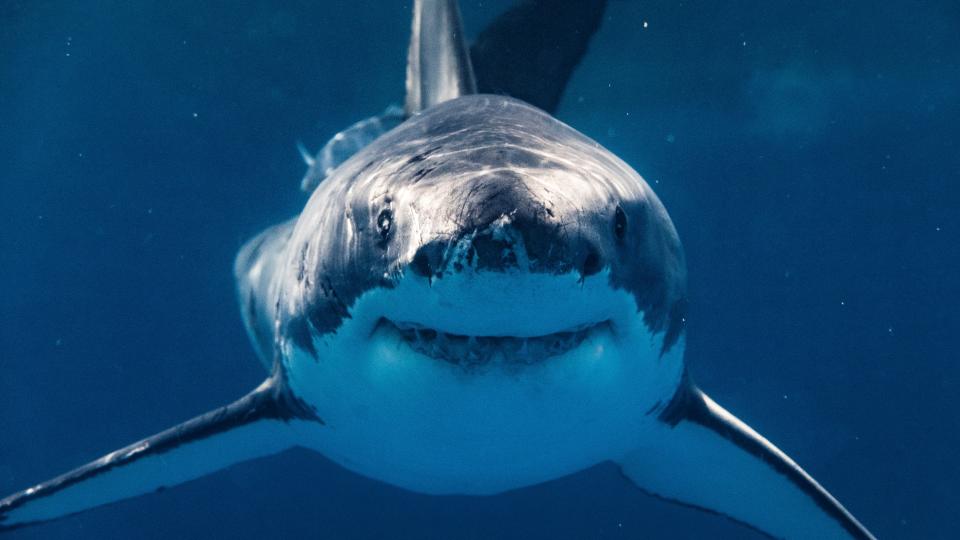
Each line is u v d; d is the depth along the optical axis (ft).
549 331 6.61
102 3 50.98
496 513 48.67
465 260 6.05
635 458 13.00
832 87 61.05
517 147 8.32
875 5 46.44
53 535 50.31
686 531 48.93
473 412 7.82
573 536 48.78
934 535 57.21
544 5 19.13
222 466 12.72
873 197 99.35
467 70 14.47
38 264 105.19
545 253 6.09
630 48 50.24
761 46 51.42
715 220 108.47
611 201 7.72
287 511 50.24
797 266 112.98
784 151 82.23
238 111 66.28
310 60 55.36
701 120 68.49
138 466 11.96
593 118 63.82
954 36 51.01
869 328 87.97
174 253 105.70
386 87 56.80
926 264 109.29
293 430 11.84
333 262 8.58
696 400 11.95
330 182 10.61
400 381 7.87
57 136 74.74
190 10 51.42
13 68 60.18
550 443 8.81
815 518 12.33
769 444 12.00
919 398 66.54
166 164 82.84
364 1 46.96
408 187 7.49
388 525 48.98
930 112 69.10
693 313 92.02
